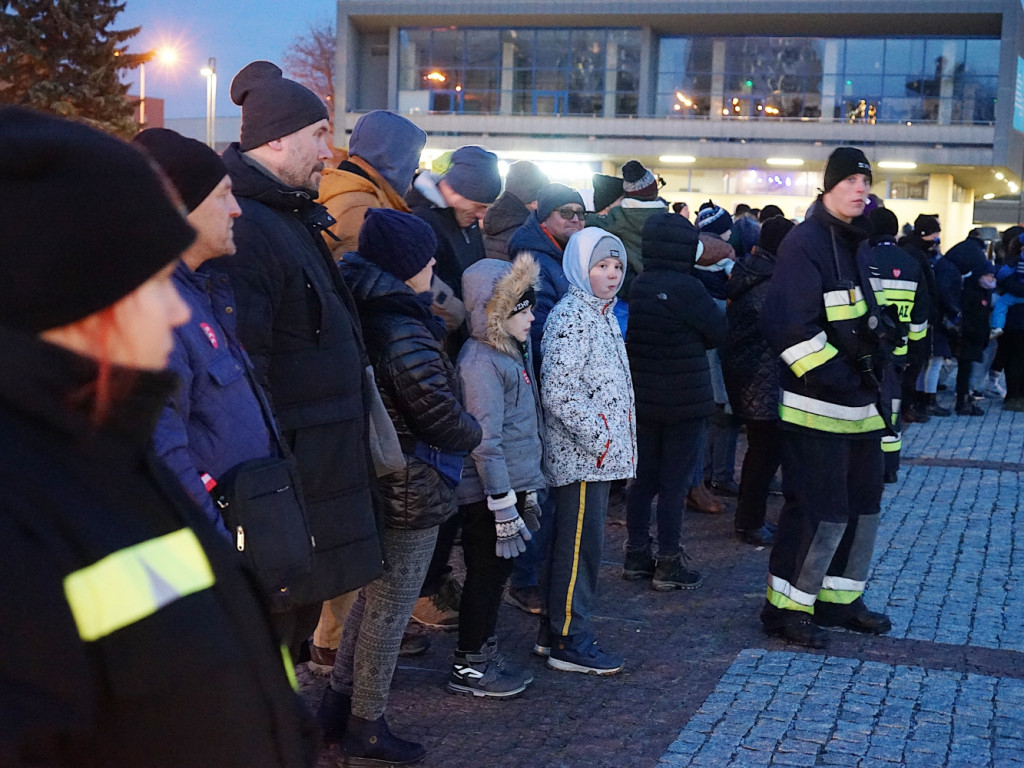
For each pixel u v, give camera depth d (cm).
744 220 999
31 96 3262
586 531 467
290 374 300
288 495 250
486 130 3394
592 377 457
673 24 3269
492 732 410
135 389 113
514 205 603
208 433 252
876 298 503
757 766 382
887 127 3164
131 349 112
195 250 262
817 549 502
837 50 3198
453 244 517
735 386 678
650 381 576
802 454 501
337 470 306
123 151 110
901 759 388
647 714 429
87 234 106
